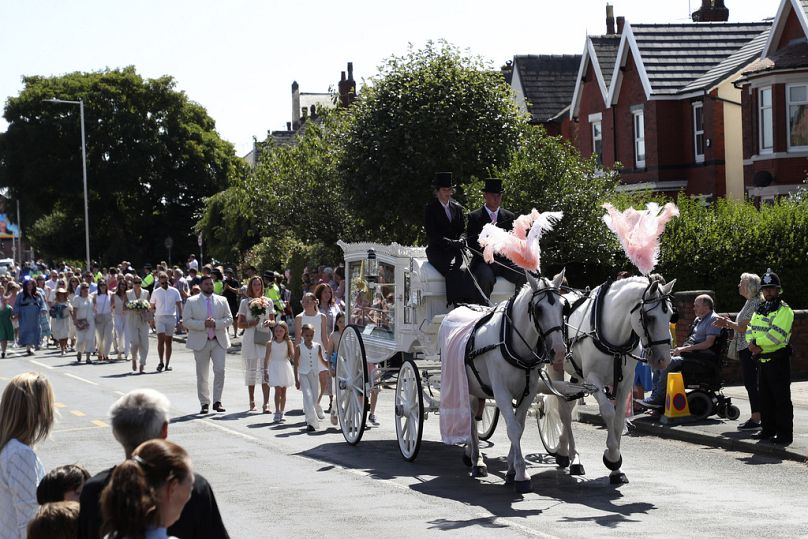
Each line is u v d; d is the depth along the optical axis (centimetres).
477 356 1165
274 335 1702
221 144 7556
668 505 1041
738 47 3900
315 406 1694
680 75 3809
